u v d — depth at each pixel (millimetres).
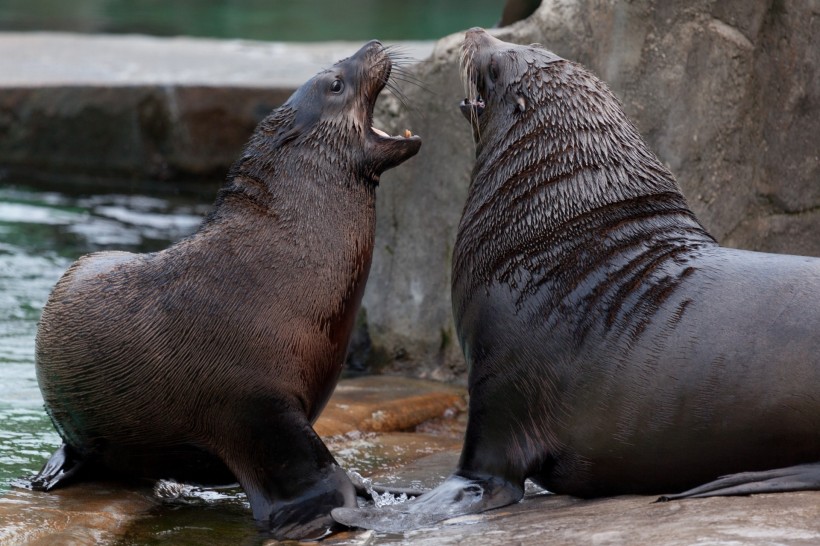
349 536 11914
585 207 13188
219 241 13406
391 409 17625
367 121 14219
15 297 23062
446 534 11305
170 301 13172
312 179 13703
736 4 18281
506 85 14172
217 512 13250
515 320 13102
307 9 75625
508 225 13523
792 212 18594
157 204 32188
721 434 11648
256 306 13031
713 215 18625
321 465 12867
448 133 19562
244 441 13023
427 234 20094
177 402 13031
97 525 12383
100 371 13203
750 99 18469
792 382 11266
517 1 20562
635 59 18516
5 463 14445
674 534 9836
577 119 13625
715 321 11836
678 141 18531
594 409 12406
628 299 12461
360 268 13852
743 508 10445
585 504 12148
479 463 13133
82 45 44688
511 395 13055
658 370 11984
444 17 70812
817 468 11250
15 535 11789
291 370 13023
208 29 64125
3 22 62750
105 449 13719
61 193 33438
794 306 11531
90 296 13547
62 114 34656
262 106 33000
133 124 34062
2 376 18203
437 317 20141
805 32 18156
